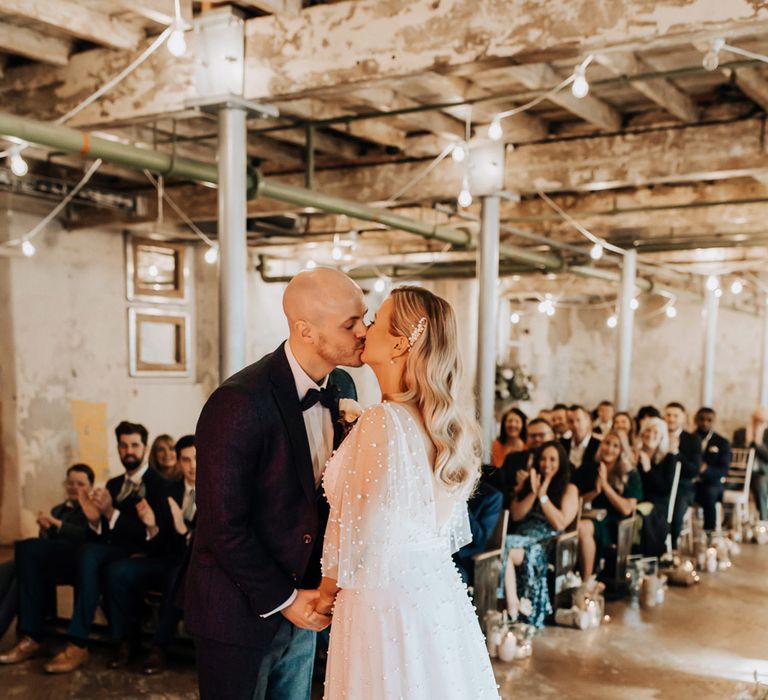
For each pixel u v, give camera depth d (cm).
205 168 435
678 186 676
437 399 196
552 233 827
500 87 466
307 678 237
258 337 952
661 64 436
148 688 370
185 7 360
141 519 409
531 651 424
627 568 546
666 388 1394
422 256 953
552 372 1483
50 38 398
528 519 486
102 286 736
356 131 527
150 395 788
